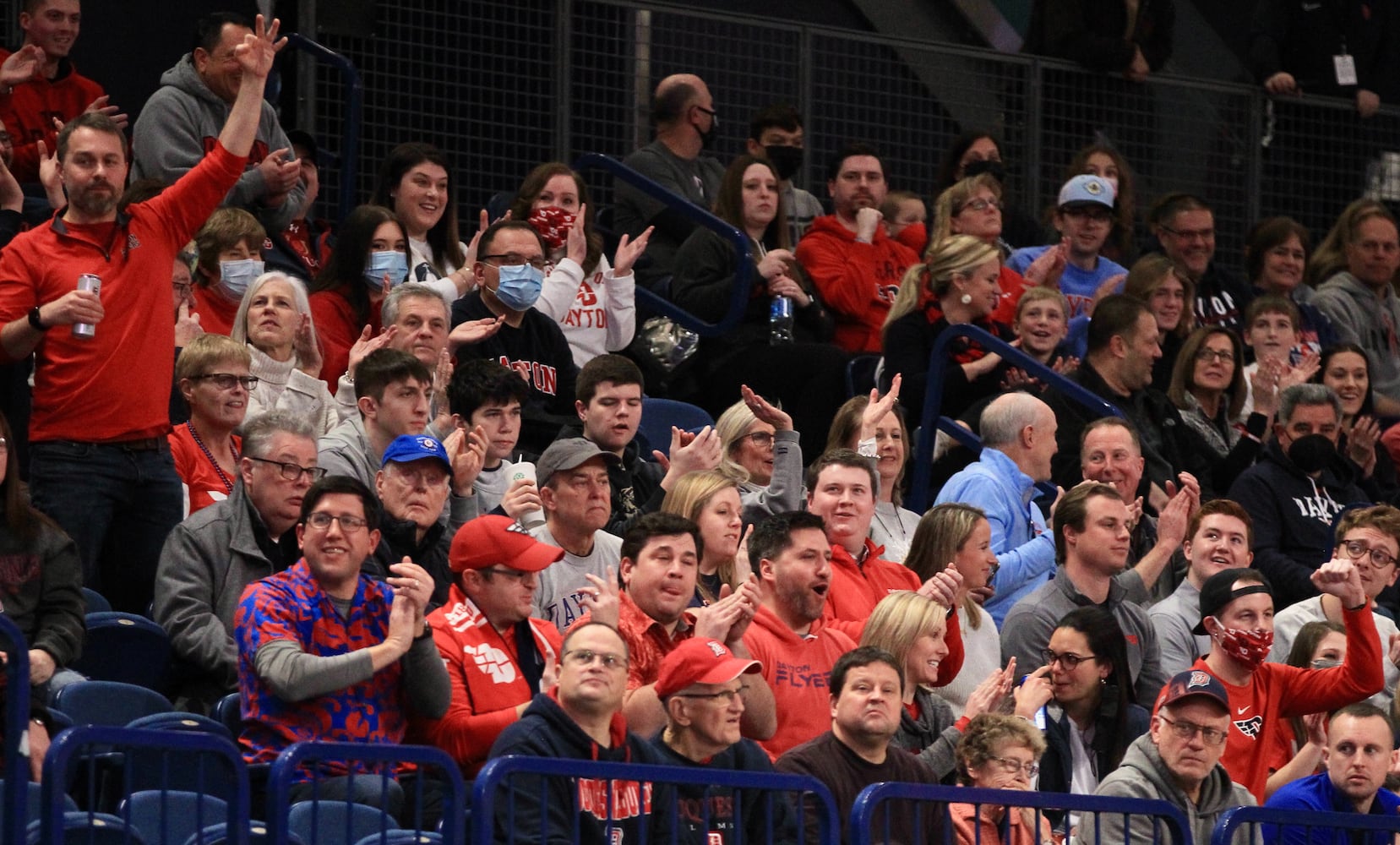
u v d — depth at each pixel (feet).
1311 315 109.91
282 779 48.32
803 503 74.33
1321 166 127.95
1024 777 60.59
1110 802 59.77
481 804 49.37
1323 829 65.77
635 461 78.23
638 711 58.44
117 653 61.36
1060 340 94.48
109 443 67.77
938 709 67.31
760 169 99.81
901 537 79.92
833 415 94.27
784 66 114.11
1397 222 128.06
